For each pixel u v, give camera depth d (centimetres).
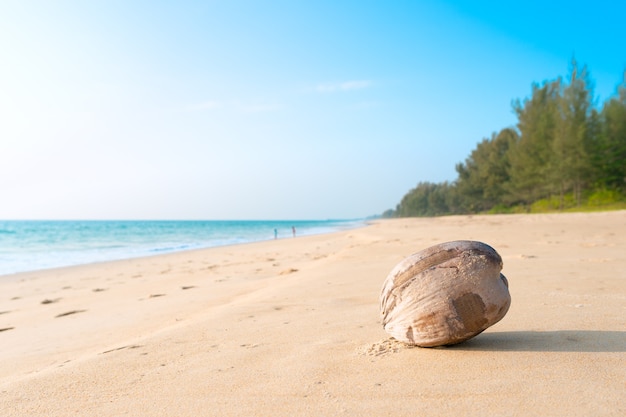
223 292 739
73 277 1272
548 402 222
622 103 4562
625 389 233
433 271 314
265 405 240
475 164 7631
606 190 4503
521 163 5181
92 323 575
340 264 948
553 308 433
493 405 222
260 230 6650
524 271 682
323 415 223
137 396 268
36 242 3588
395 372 277
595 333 338
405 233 2131
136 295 812
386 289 337
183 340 397
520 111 5353
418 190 12888
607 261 768
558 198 5075
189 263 1486
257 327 430
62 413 251
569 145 4181
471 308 300
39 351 443
